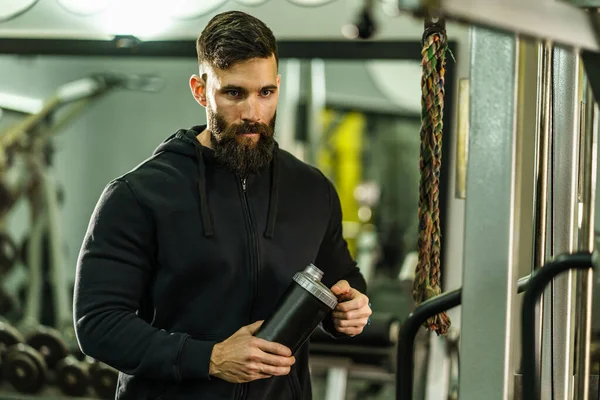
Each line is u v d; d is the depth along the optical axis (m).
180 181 2.06
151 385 2.07
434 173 1.58
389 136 10.00
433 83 1.56
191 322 2.05
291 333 1.92
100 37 4.53
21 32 4.58
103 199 2.05
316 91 7.49
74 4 4.53
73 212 7.23
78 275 2.03
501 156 1.25
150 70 7.29
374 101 8.27
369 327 4.01
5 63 6.30
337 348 4.06
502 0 1.03
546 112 1.76
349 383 5.95
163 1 4.50
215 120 2.00
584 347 1.97
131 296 2.02
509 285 1.26
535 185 1.79
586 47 1.17
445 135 4.25
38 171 5.96
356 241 9.05
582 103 2.03
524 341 1.27
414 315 1.42
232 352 1.92
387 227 9.80
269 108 2.02
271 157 2.05
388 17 4.40
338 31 4.45
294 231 2.14
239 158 1.99
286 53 4.53
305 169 2.25
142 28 4.50
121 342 1.95
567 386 1.83
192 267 2.03
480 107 1.26
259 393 2.06
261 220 2.11
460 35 4.22
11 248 5.91
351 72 8.11
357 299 2.07
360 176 9.97
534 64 3.51
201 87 2.09
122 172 7.41
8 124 6.49
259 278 2.06
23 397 4.59
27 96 6.58
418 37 4.39
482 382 1.28
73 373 4.64
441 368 3.93
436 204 1.60
